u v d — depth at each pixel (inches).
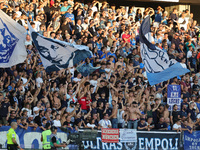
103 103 1630.2
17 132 1346.0
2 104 1411.2
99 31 2031.3
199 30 2453.2
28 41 1718.8
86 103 1610.5
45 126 1286.9
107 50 1932.8
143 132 1526.8
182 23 2391.7
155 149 1537.9
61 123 1460.4
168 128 1643.7
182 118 1664.6
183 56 2150.6
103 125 1529.3
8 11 1843.0
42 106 1480.1
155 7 2657.5
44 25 1839.3
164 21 2321.6
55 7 2075.5
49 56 1412.4
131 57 1915.6
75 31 1969.7
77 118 1498.5
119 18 2206.0
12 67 1584.6
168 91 1652.3
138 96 1697.8
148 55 1560.0
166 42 2092.8
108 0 2541.8
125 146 1493.6
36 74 1619.1
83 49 1444.4
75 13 2106.3
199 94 1948.8
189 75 2085.4
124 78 1752.0
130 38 2087.8
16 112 1438.2
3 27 1373.0
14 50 1390.3
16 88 1517.0
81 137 1282.0
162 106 1676.9
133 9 2332.7
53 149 1235.9
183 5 2573.8
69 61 1434.5
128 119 1585.9
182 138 1583.4
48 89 1577.3
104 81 1696.6
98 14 2101.4
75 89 1679.4
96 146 1456.7
